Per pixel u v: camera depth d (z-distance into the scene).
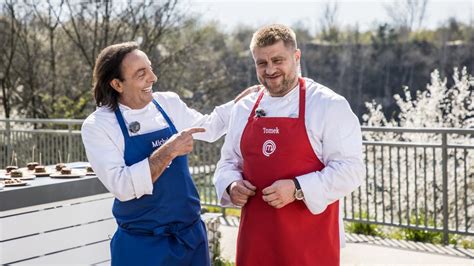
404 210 6.72
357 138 2.43
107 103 2.50
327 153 2.43
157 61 15.98
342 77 30.98
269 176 2.45
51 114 14.47
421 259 4.70
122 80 2.46
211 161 6.55
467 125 7.81
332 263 2.52
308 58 31.36
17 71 15.31
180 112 2.75
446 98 8.05
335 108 2.39
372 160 6.17
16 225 3.07
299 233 2.46
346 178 2.36
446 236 5.20
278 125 2.45
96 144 2.43
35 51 15.34
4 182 3.06
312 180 2.36
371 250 5.01
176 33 16.30
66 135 7.71
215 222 4.58
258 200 2.51
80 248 3.41
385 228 6.04
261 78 2.45
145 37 15.40
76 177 3.32
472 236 5.29
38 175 3.40
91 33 15.41
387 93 30.41
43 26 15.18
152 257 2.45
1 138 8.45
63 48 15.62
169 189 2.48
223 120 2.91
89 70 15.38
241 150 2.58
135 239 2.50
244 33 23.48
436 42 31.34
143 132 2.52
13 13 14.80
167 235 2.50
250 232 2.54
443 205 5.21
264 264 2.52
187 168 2.60
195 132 2.40
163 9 15.39
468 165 6.62
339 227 2.62
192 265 2.57
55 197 3.12
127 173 2.34
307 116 2.42
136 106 2.52
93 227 3.49
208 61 17.72
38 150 8.07
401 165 6.87
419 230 5.44
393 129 5.32
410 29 31.59
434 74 8.20
